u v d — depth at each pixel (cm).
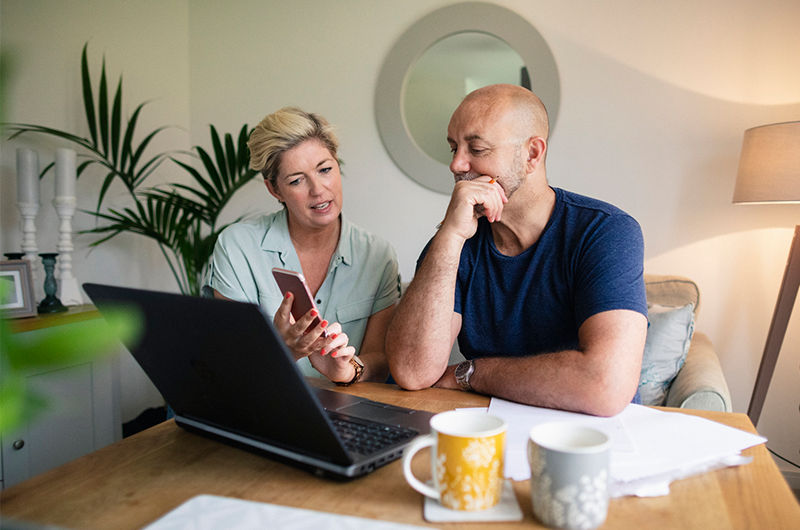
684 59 239
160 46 295
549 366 104
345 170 287
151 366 86
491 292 138
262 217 176
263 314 61
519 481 71
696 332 216
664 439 84
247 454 81
